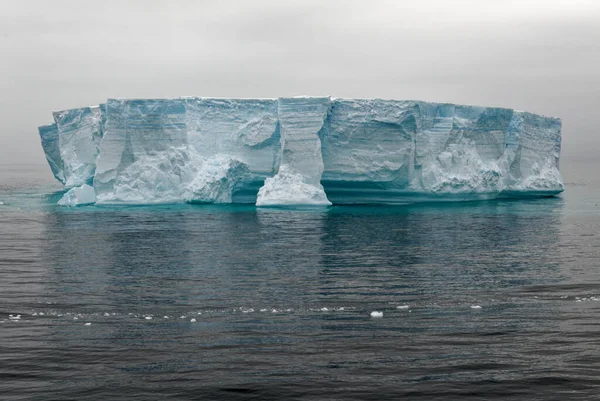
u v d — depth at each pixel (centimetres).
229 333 2244
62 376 1861
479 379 1847
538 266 3462
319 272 3278
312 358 1998
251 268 3372
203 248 3956
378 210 5969
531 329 2289
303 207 5903
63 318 2431
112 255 3741
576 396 1747
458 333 2245
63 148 7775
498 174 6550
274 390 1777
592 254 3841
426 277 3172
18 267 3397
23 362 1961
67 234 4538
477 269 3375
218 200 6116
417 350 2070
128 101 6019
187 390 1773
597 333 2241
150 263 3500
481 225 5097
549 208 6500
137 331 2266
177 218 5331
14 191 8875
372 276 3192
